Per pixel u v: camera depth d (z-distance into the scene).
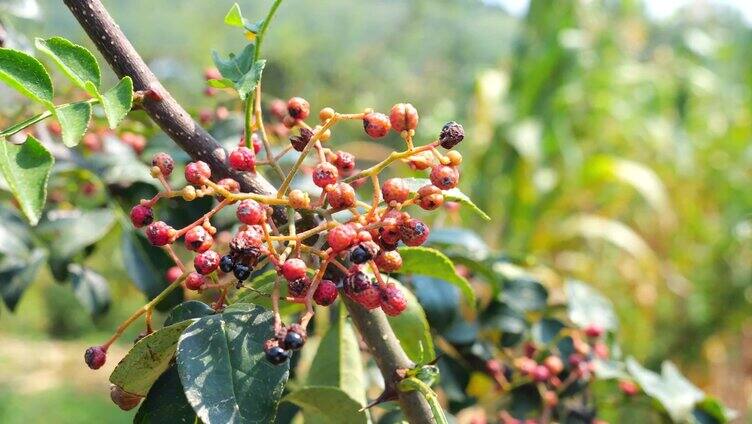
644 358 0.79
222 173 0.17
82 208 0.31
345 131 1.37
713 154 0.91
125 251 0.27
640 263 0.80
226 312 0.15
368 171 0.16
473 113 0.92
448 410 0.27
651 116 0.93
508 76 0.96
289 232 0.16
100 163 0.27
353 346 0.22
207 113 0.29
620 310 0.79
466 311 0.34
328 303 0.15
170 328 0.15
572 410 0.27
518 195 0.83
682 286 0.81
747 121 0.93
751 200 0.87
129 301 1.51
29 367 1.51
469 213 0.76
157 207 0.27
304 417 0.19
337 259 0.16
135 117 0.28
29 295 1.76
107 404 1.29
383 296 0.15
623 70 0.93
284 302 0.20
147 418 0.16
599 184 0.86
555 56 0.86
